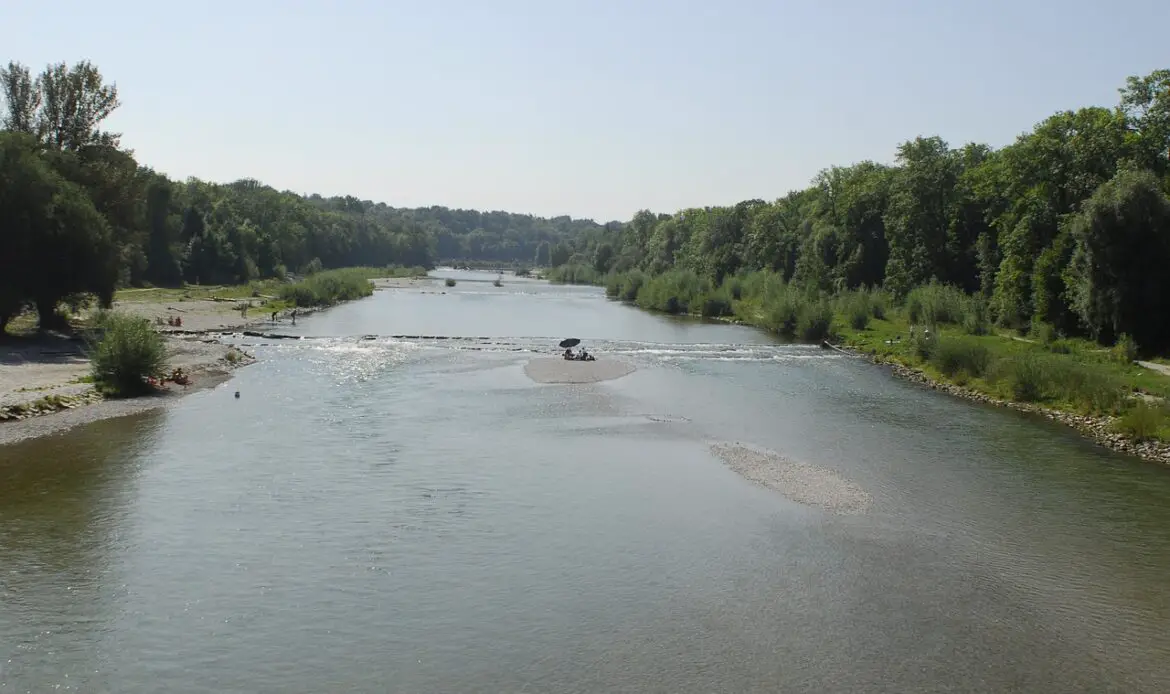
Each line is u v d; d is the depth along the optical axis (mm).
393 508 28516
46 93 77438
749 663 19031
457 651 19312
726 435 40125
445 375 55750
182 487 29938
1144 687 18422
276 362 59750
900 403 49250
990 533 27328
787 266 132875
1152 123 70125
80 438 35969
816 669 18844
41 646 18984
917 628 20812
